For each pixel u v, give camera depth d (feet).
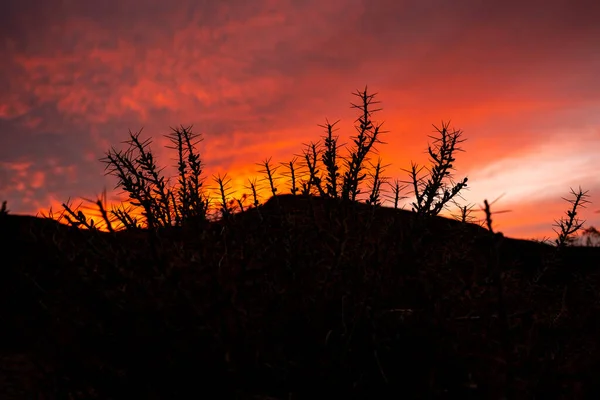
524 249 12.12
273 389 7.32
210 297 7.22
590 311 9.16
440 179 9.41
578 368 7.95
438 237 9.18
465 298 7.91
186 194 10.04
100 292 7.45
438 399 7.25
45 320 7.86
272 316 7.55
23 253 8.07
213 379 7.22
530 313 8.63
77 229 8.23
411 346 7.41
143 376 7.39
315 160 9.91
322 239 8.54
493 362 7.34
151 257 7.72
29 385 8.55
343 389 7.32
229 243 8.52
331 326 7.61
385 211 9.93
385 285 7.84
